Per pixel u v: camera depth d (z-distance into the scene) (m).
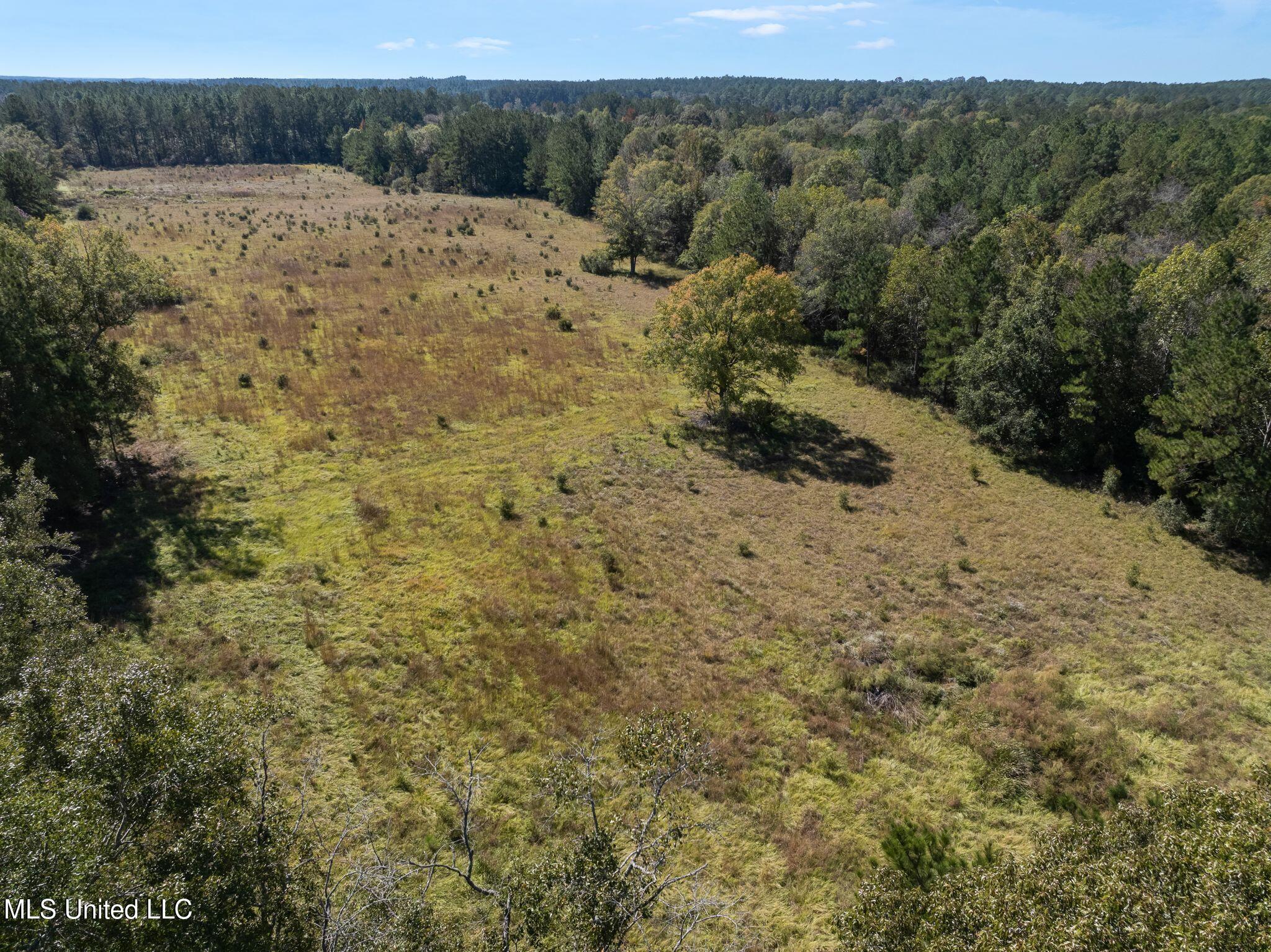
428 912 11.52
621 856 16.67
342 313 60.06
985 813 19.09
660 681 23.41
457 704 21.80
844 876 17.22
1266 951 7.22
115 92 168.75
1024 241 58.09
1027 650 26.00
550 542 31.28
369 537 30.67
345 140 162.25
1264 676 24.75
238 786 10.71
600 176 116.75
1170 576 31.42
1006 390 43.75
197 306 58.88
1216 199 65.00
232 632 23.95
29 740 9.82
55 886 7.67
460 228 96.88
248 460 36.38
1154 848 9.51
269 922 9.51
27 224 58.16
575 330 61.09
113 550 27.77
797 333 47.19
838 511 36.03
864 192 89.94
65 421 28.98
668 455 41.06
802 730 21.66
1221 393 32.34
